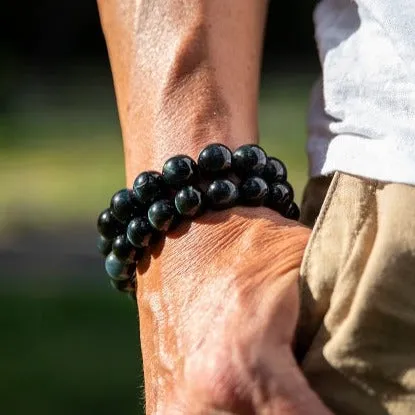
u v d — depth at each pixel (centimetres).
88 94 615
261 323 59
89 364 214
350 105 63
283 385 58
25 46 704
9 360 219
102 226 65
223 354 58
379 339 59
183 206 62
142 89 66
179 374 60
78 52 711
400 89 62
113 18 68
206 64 66
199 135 64
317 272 60
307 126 69
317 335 60
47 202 395
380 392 59
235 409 58
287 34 701
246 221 62
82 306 260
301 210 67
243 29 67
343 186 61
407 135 61
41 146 495
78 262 317
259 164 64
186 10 66
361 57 64
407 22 62
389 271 59
